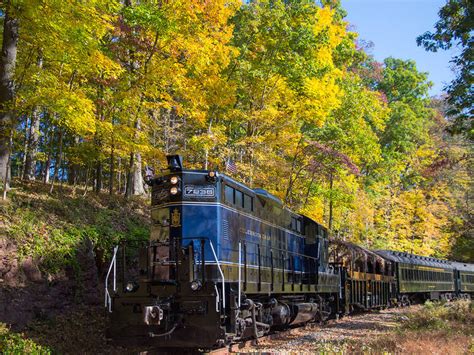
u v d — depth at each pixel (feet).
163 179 37.78
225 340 32.07
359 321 66.23
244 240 40.57
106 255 49.85
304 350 36.68
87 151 59.26
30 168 71.36
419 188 154.61
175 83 55.67
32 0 41.06
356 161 98.94
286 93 72.33
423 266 115.34
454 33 58.44
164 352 34.81
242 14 72.74
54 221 48.60
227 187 38.88
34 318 38.96
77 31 42.98
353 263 78.38
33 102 45.70
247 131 75.72
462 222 152.46
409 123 150.10
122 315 33.88
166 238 36.37
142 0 56.70
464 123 64.85
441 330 44.73
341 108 92.07
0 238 41.52
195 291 32.60
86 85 59.06
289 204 80.53
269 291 44.19
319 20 79.97
